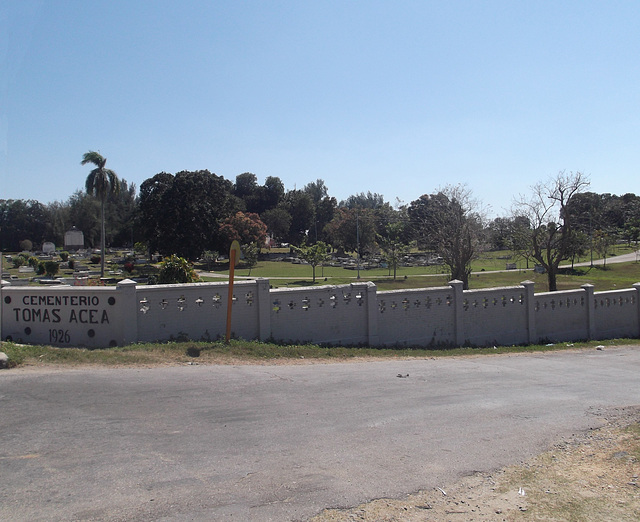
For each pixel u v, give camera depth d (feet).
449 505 16.93
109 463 18.43
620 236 274.57
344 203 603.26
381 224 307.99
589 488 18.81
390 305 53.93
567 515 16.62
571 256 198.18
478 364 45.57
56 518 14.65
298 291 48.37
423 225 163.02
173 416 23.97
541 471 20.24
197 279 81.41
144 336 41.50
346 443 21.72
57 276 165.17
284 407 26.45
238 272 209.87
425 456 20.83
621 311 74.69
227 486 17.13
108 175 176.65
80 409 24.27
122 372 32.24
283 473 18.38
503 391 33.42
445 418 26.14
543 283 161.07
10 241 314.14
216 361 38.32
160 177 238.07
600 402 31.71
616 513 16.87
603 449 23.00
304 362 41.50
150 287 41.81
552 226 132.67
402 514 16.11
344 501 16.63
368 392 30.91
